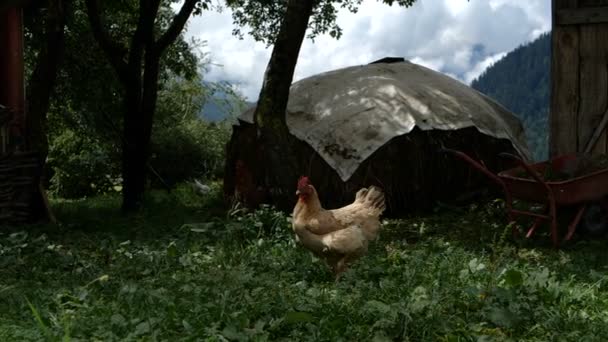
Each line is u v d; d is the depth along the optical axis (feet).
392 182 48.26
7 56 51.42
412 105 49.14
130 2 67.92
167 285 25.17
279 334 20.02
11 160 46.03
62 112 78.54
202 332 19.10
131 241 37.17
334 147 48.06
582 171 38.91
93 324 19.88
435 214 48.01
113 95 71.87
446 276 26.09
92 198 81.10
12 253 31.89
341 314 20.88
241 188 49.32
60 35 48.34
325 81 53.06
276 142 43.45
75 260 30.89
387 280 24.76
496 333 20.12
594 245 35.14
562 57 43.62
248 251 32.09
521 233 38.11
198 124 101.71
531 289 23.26
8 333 19.10
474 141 50.55
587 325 20.58
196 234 36.45
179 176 90.68
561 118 43.73
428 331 19.72
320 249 27.40
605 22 42.39
